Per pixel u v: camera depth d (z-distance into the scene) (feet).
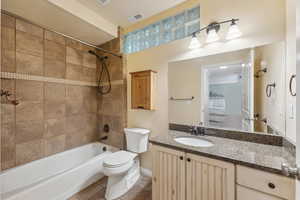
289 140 3.67
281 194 2.84
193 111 5.83
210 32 5.08
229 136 5.02
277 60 4.16
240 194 3.29
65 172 5.71
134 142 6.93
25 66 6.20
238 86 4.91
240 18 4.76
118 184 5.89
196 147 4.12
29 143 6.35
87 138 8.86
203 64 5.58
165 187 4.56
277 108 4.18
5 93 5.62
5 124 5.67
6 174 5.49
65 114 7.75
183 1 5.99
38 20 6.20
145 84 6.75
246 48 4.69
